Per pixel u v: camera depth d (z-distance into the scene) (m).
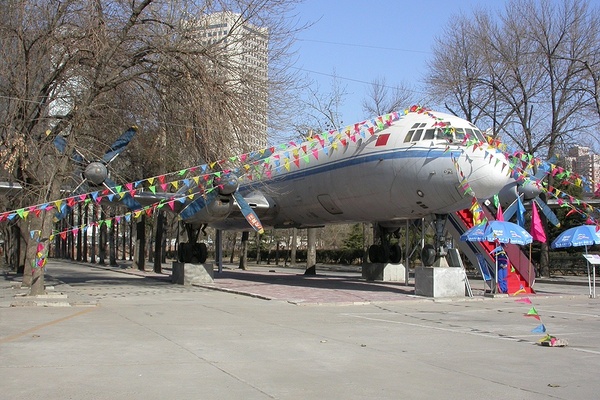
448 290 18.44
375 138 19.25
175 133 19.70
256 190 25.03
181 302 16.50
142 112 20.22
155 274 33.03
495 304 17.06
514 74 33.44
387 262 27.17
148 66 19.61
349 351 8.78
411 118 18.91
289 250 64.06
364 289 21.58
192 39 18.73
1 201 29.22
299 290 20.94
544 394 6.26
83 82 19.78
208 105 18.64
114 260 45.84
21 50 19.22
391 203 19.30
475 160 16.84
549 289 23.98
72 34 18.42
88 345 8.96
